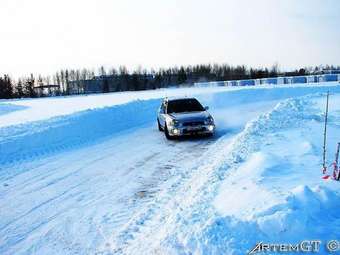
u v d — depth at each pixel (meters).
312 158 7.05
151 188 7.15
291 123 11.53
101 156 10.38
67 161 9.89
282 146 8.30
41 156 10.57
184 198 6.10
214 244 4.05
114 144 12.25
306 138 9.02
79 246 4.93
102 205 6.40
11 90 100.38
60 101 45.06
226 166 7.27
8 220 5.97
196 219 4.83
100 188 7.37
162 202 6.21
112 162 9.55
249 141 9.16
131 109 20.55
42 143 12.04
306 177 5.84
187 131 12.15
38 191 7.37
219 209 5.02
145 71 117.81
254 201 4.94
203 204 5.35
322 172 6.09
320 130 10.11
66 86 122.25
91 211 6.15
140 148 11.31
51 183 7.88
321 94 23.69
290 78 45.75
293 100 18.52
